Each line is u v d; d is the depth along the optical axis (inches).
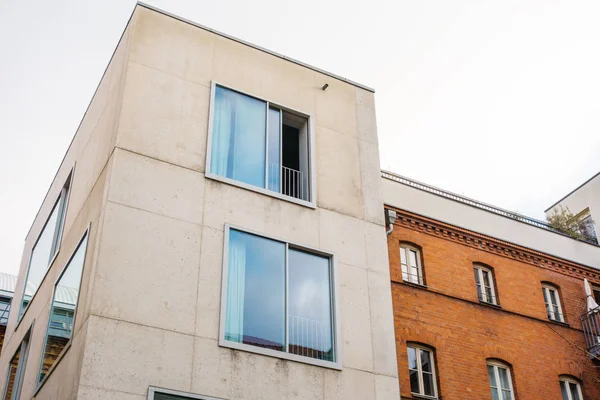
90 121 719.1
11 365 772.0
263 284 589.3
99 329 501.0
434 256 804.6
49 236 773.3
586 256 940.6
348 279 634.8
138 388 493.4
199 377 519.8
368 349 609.0
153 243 553.3
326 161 692.1
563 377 815.1
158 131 605.3
